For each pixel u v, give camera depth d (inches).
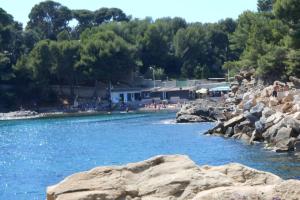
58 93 6284.5
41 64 6102.4
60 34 7455.7
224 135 2554.1
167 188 597.9
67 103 6200.8
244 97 3006.9
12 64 6205.7
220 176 606.9
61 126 4042.8
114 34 6589.6
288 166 1568.7
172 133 2974.9
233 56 7559.1
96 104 6067.9
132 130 3373.5
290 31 3405.5
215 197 544.4
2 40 6609.3
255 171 642.2
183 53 7396.7
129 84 6614.2
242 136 2395.4
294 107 2261.3
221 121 2765.7
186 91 6338.6
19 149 2632.9
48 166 1963.6
